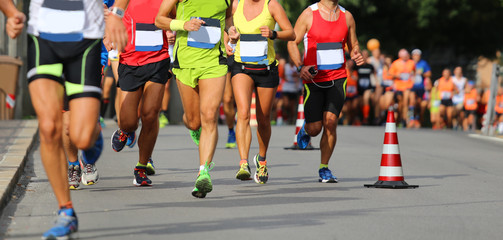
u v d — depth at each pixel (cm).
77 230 1355
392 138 2109
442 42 8844
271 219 1543
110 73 3909
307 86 2178
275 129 4588
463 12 8588
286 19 2006
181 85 1872
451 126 6256
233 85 2053
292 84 5806
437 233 1445
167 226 1439
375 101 5753
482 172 2572
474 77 10731
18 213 1567
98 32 1318
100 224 1445
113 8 1408
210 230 1412
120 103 1938
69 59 1299
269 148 3300
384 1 8288
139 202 1716
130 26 1909
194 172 2314
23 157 2273
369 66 5703
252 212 1619
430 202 1831
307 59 2162
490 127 4788
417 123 5859
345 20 2166
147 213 1573
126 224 1451
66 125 1838
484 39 9038
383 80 5725
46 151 1286
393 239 1379
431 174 2473
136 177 1983
